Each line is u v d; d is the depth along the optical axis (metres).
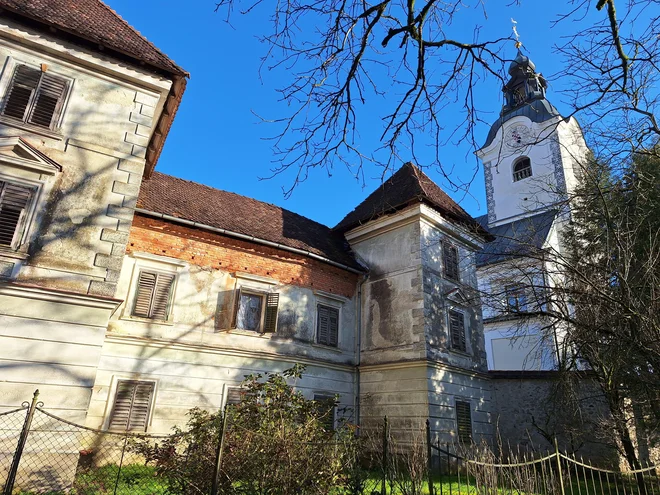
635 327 9.47
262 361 15.15
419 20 5.62
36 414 9.03
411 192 18.45
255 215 18.47
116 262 10.73
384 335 17.25
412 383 15.71
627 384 12.80
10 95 10.73
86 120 11.44
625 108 7.87
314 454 7.09
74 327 9.88
